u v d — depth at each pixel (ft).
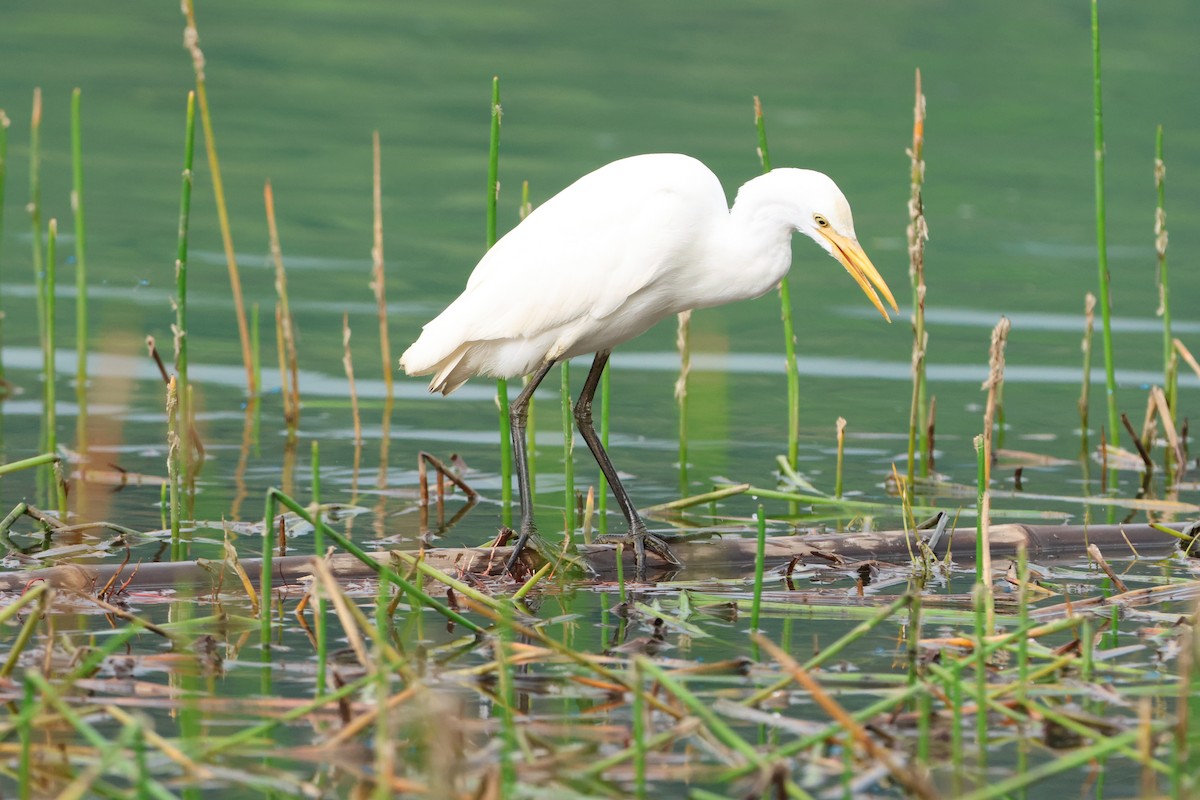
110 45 89.76
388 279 55.72
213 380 47.62
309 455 41.55
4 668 24.72
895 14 104.12
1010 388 49.32
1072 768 22.76
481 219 63.36
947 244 63.10
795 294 58.29
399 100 80.79
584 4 106.22
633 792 21.53
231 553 29.48
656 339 53.62
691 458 42.27
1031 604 30.68
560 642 28.17
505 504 37.42
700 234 32.71
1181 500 39.45
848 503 35.42
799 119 79.36
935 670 23.77
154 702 24.36
